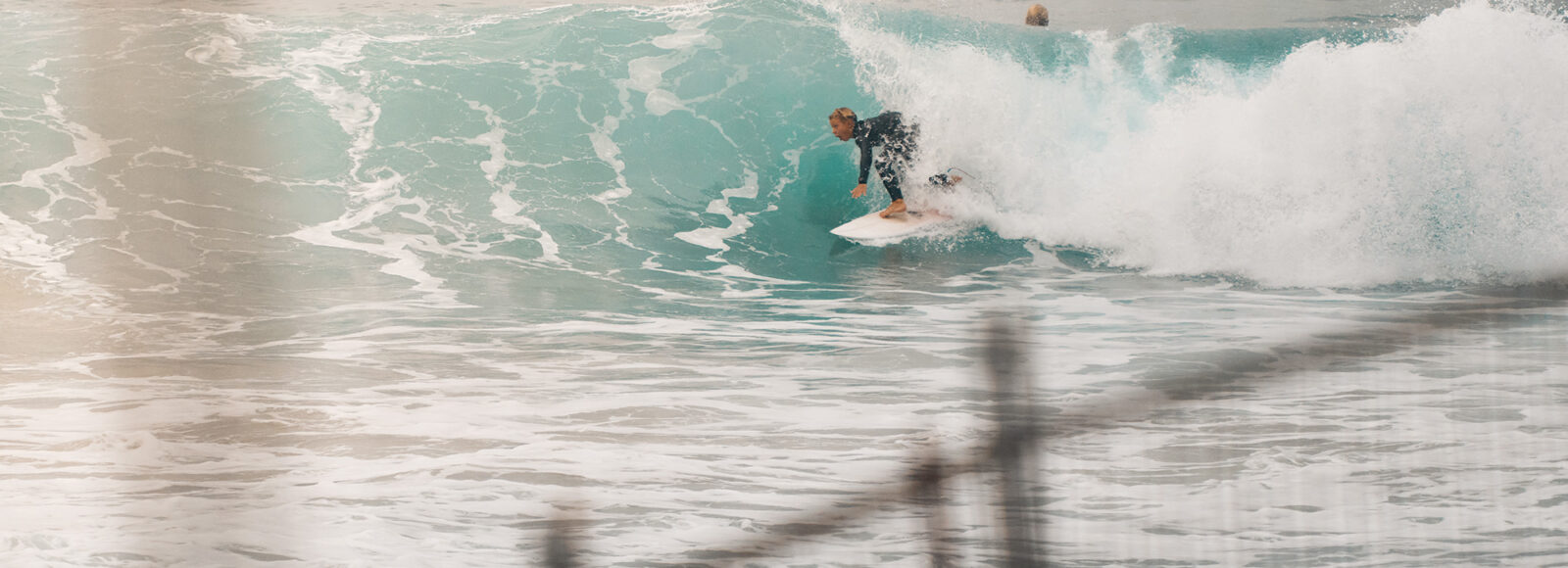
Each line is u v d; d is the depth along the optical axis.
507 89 52.62
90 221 40.69
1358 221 35.84
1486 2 40.28
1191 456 17.34
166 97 50.38
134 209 41.94
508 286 35.59
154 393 23.66
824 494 17.05
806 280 36.69
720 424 21.19
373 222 42.22
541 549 7.47
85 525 16.17
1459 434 18.09
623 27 57.31
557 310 32.62
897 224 42.41
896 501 8.65
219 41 55.91
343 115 50.12
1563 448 17.44
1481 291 31.00
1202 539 14.68
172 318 31.17
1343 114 37.84
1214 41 56.31
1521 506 15.47
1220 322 28.98
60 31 56.81
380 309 32.41
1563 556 14.06
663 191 46.94
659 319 31.47
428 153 48.06
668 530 15.84
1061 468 16.92
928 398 22.81
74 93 50.38
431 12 61.09
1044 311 31.12
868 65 53.53
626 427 21.08
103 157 45.84
